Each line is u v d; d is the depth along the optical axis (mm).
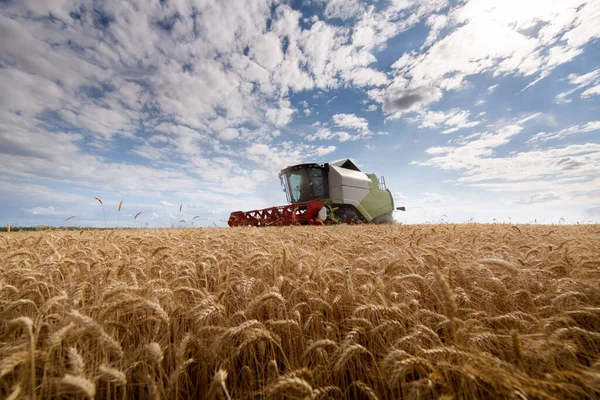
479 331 1889
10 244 4582
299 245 4855
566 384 1357
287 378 1410
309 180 16438
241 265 3338
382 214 20859
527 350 1655
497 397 1364
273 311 2291
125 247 4566
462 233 6895
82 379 1271
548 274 2855
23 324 1315
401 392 1663
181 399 1789
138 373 1814
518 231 6586
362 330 2006
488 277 2641
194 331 2139
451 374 1606
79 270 3059
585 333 1671
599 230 8484
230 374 1891
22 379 1399
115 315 2127
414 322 2102
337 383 1864
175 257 3611
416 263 3311
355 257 3895
